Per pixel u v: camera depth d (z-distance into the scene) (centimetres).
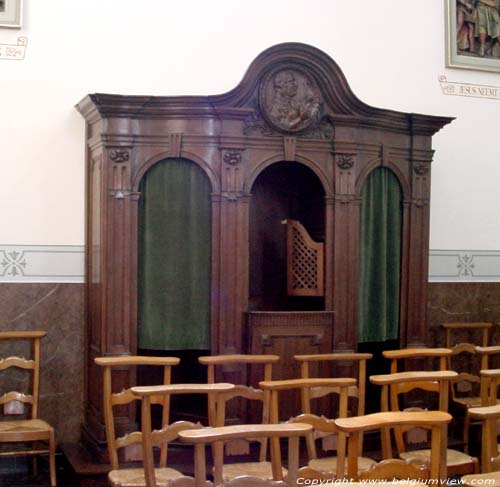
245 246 597
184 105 586
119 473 447
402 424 338
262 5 688
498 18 763
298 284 636
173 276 598
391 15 727
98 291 603
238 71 680
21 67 631
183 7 667
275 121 600
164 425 491
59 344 638
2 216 627
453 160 750
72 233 643
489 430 373
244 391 445
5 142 628
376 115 629
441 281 746
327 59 603
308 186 684
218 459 364
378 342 692
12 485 572
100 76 648
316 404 606
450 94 748
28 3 632
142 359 505
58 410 637
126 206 586
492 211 765
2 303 626
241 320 595
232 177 593
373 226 642
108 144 584
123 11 654
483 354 603
